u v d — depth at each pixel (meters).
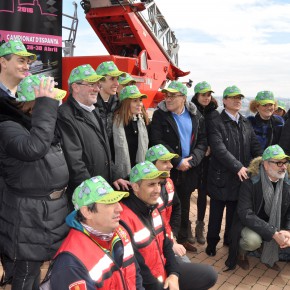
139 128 3.84
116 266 2.00
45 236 2.31
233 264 4.17
